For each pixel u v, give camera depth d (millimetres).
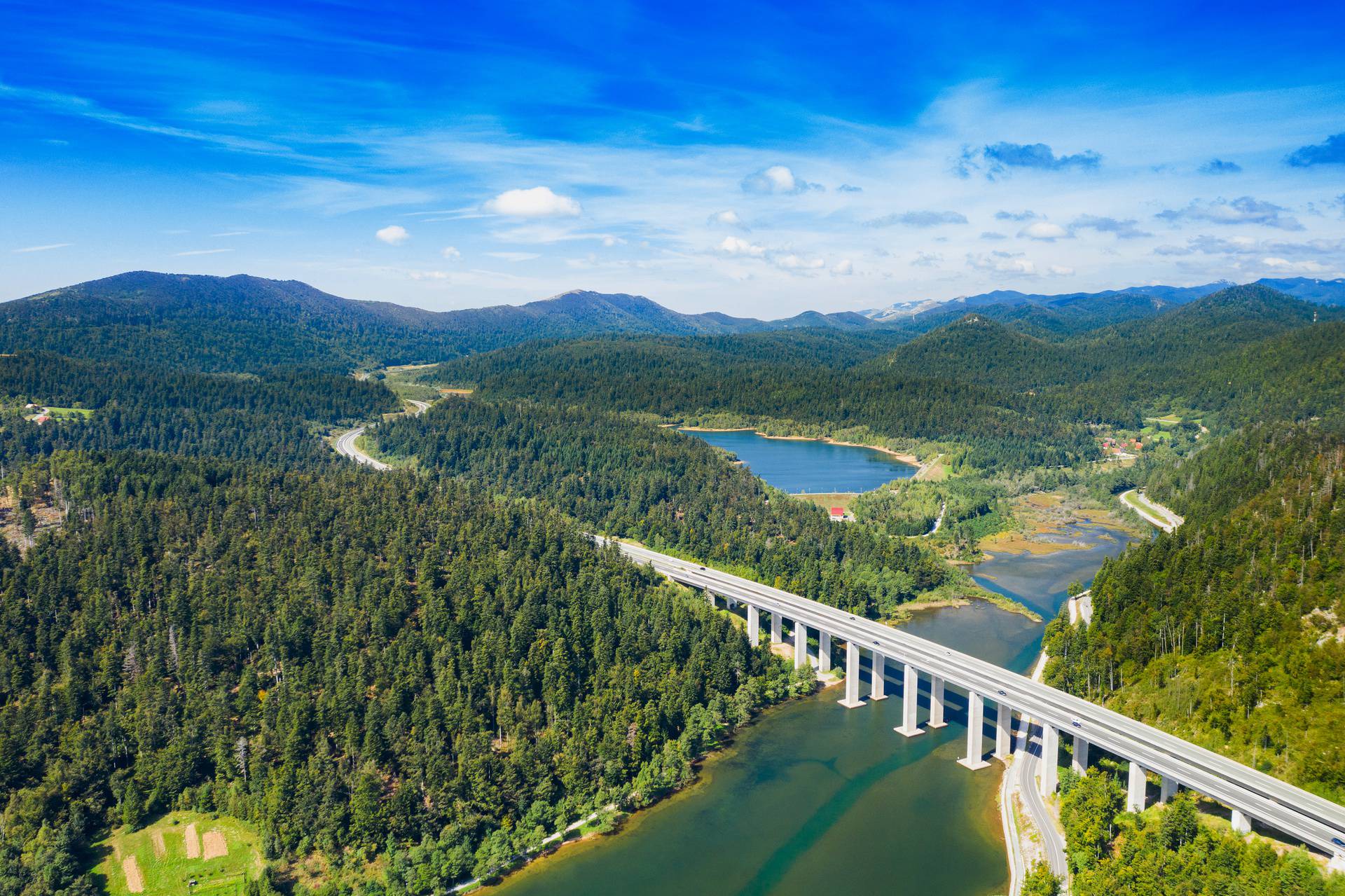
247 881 178375
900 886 176750
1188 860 160000
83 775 197000
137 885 178375
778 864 184750
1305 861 151125
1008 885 175500
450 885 180625
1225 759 186125
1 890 172250
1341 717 192750
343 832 187875
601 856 189625
